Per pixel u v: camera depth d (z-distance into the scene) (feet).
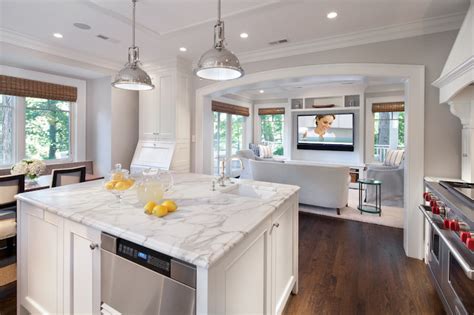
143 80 6.97
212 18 8.95
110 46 11.60
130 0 7.79
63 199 5.45
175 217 4.35
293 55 11.25
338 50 10.31
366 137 21.17
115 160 14.48
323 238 10.52
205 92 14.02
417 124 8.89
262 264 4.61
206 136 14.62
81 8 8.29
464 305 4.65
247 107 26.13
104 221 4.13
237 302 3.72
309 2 7.81
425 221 8.57
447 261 5.46
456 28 8.38
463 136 7.91
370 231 11.27
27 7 8.21
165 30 9.91
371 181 13.53
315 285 7.23
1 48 10.05
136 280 3.65
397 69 9.22
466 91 7.14
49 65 12.06
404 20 8.80
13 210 8.54
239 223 4.08
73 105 14.61
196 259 2.98
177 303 3.21
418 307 6.31
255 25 9.32
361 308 6.26
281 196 5.87
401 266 8.29
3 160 12.16
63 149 14.32
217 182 7.36
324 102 23.44
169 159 13.28
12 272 7.64
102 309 4.12
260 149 24.82
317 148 23.29
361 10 8.21
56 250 4.88
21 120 12.62
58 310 4.88
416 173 8.91
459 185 6.40
